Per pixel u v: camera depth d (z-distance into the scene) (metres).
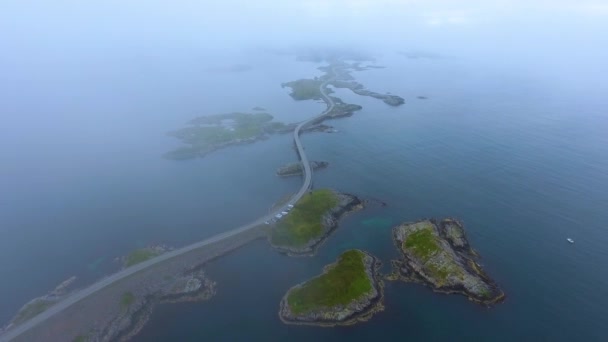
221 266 121.00
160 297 108.06
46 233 144.38
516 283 111.31
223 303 106.31
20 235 143.12
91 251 133.12
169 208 160.38
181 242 136.50
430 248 121.12
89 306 103.00
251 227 138.12
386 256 125.00
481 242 130.25
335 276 111.75
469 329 96.62
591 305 103.69
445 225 137.75
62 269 123.75
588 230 136.62
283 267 120.69
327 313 100.19
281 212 146.50
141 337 96.00
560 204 154.12
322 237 133.75
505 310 102.06
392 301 105.62
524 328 96.56
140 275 114.44
